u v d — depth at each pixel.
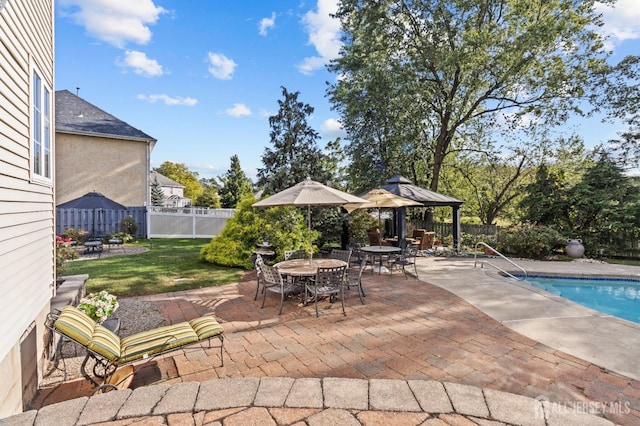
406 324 4.92
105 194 17.98
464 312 5.48
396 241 12.53
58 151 16.88
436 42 15.20
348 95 16.83
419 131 16.45
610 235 12.77
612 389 3.12
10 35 3.11
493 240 14.23
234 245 9.56
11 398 2.81
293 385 2.67
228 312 5.54
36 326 3.68
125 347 3.25
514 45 12.87
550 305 5.88
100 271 8.70
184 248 13.56
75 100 19.11
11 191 3.04
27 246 3.51
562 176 14.13
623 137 13.59
